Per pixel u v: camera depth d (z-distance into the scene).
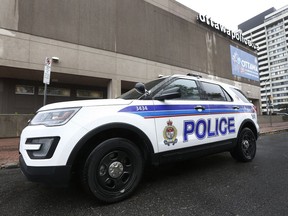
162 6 16.45
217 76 20.41
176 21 17.31
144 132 2.94
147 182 3.47
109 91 13.38
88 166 2.52
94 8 12.81
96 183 2.55
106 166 2.65
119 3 13.95
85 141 2.47
